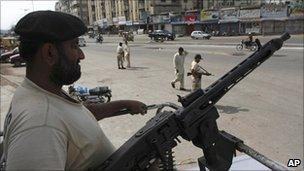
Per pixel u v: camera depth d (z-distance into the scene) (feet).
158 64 73.10
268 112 29.55
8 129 4.12
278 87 40.91
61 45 4.33
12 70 78.74
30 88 4.34
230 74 5.49
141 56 94.07
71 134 4.25
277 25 200.54
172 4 308.60
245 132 24.18
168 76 54.85
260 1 247.91
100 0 402.72
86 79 55.42
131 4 330.54
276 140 22.29
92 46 169.07
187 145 20.98
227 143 5.38
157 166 4.93
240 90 39.52
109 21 369.09
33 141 3.77
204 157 5.54
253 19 203.62
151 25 292.20
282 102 33.27
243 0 271.69
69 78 4.52
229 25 217.97
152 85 46.91
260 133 23.86
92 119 4.85
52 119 4.05
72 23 4.37
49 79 4.43
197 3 314.96
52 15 4.27
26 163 3.67
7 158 3.82
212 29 229.45
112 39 249.34
